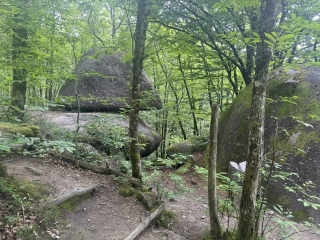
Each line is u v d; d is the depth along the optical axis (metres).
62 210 3.86
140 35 5.12
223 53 8.98
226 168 7.08
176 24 8.67
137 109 5.32
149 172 8.10
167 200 5.48
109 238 3.52
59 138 6.47
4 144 2.47
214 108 3.57
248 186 3.18
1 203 3.37
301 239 4.12
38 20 5.71
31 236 3.08
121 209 4.33
